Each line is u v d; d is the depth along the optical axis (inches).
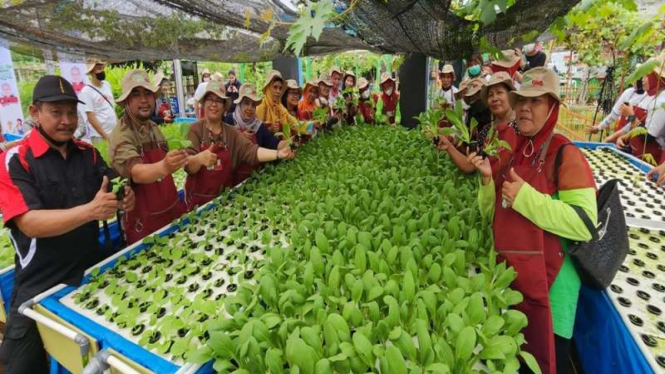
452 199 111.7
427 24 113.9
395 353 47.1
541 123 72.5
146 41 128.5
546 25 101.5
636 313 74.6
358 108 285.0
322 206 105.1
